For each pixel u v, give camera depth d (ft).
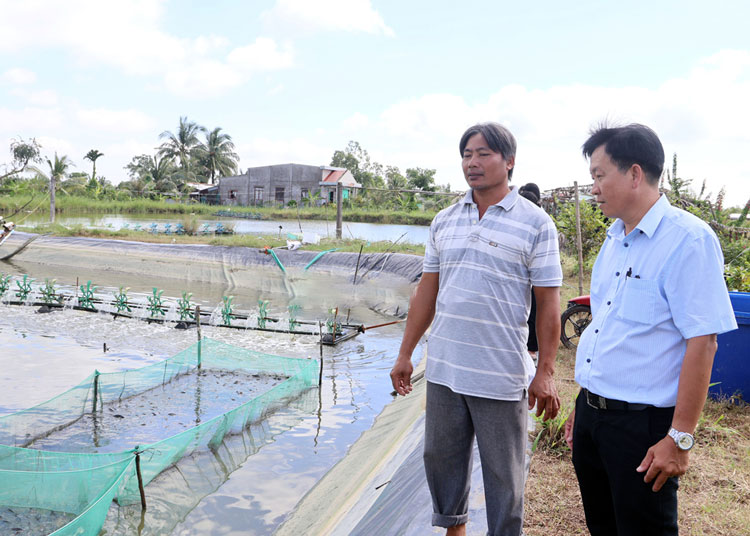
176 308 41.04
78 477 14.67
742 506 11.00
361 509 12.40
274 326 37.09
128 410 22.48
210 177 215.72
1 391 24.73
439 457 8.06
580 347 7.27
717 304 6.02
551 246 7.55
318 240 68.80
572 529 10.21
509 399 7.56
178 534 14.24
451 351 7.75
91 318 38.55
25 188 130.62
